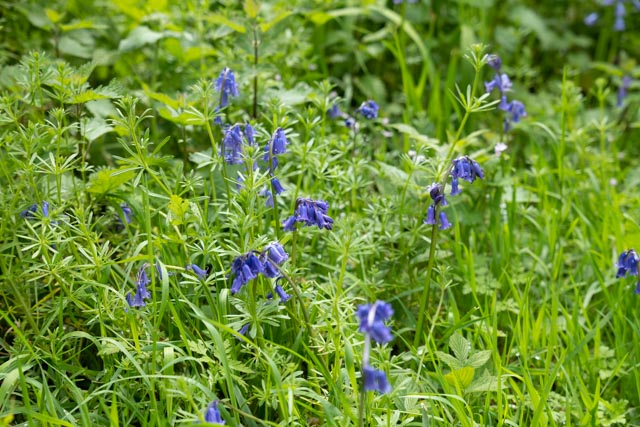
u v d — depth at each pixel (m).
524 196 2.33
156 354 1.91
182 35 2.44
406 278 2.15
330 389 1.89
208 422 1.75
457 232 2.14
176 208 1.93
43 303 2.03
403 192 2.14
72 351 1.96
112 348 1.87
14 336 2.02
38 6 2.46
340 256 2.07
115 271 2.05
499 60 2.22
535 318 2.17
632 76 2.95
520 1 3.34
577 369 2.03
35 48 2.41
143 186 1.96
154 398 1.83
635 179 2.46
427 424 1.85
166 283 1.87
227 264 2.01
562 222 2.30
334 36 2.71
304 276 2.09
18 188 1.97
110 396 1.90
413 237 2.13
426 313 2.05
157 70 2.48
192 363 1.89
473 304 2.14
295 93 2.30
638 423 2.01
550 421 1.91
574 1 3.38
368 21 2.99
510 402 2.00
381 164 2.16
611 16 3.13
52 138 2.07
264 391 1.87
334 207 2.17
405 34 2.87
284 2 2.57
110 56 2.44
